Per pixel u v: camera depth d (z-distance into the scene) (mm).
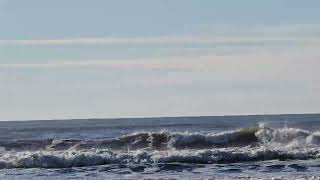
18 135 195625
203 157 118938
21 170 109750
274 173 101250
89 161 116625
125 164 114938
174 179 93312
